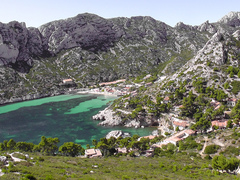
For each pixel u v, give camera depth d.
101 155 74.56
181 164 55.47
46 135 107.81
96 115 133.88
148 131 110.81
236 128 76.94
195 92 126.19
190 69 144.75
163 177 42.69
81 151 78.38
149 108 125.44
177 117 110.56
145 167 53.06
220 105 108.94
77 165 51.41
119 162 59.84
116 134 102.62
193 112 109.94
